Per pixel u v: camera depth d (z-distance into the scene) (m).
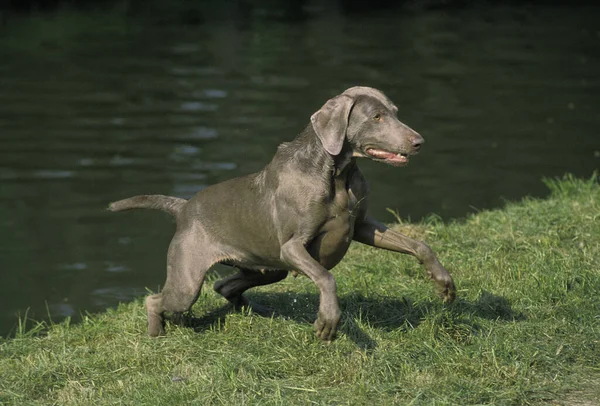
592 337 10.17
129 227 19.08
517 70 33.50
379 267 13.09
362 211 9.99
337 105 9.48
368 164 23.45
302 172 9.78
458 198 20.16
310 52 36.41
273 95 29.19
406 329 10.44
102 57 35.00
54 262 16.98
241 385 9.14
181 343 10.43
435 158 23.33
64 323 12.78
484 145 24.30
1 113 26.92
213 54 35.81
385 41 39.03
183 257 10.68
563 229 14.36
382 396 8.84
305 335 10.30
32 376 9.86
